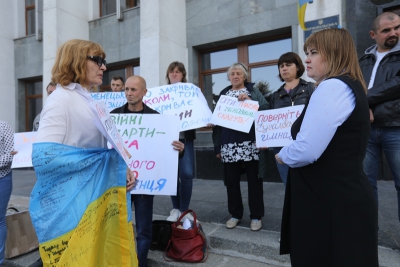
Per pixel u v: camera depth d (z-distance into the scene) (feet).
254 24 19.19
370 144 7.67
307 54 4.89
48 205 4.43
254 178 9.36
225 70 21.36
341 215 4.12
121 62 24.98
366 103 4.27
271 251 8.08
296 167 4.64
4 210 7.95
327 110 4.03
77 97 4.86
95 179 4.85
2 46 29.81
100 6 26.91
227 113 9.46
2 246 8.00
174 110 10.57
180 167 10.25
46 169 4.37
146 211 7.42
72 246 4.38
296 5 17.75
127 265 5.20
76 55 4.91
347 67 4.41
